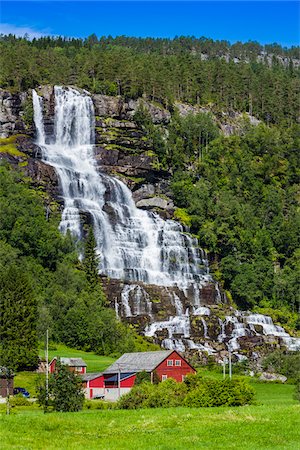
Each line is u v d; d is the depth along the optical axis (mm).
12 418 62406
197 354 155125
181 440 53062
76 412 69812
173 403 77125
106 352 147500
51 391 78000
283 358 142250
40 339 144875
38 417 63500
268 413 64062
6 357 121438
